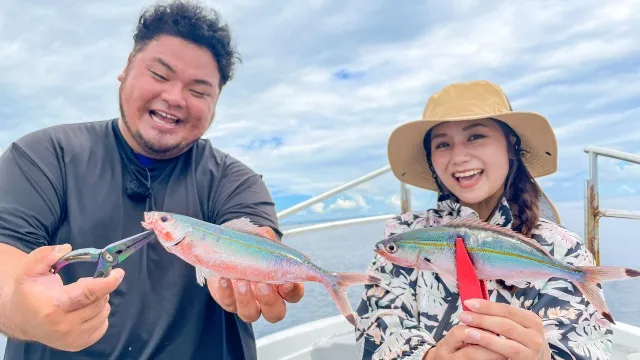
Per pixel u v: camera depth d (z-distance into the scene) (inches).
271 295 24.2
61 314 18.0
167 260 27.8
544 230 28.6
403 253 23.3
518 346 18.3
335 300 23.0
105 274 19.2
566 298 24.7
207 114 29.1
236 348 28.3
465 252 21.0
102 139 29.8
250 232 24.2
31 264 18.3
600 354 22.9
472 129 28.8
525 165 31.8
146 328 26.8
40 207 26.2
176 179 30.5
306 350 45.4
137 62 27.5
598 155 45.4
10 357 26.6
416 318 28.7
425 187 39.1
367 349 27.5
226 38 28.8
